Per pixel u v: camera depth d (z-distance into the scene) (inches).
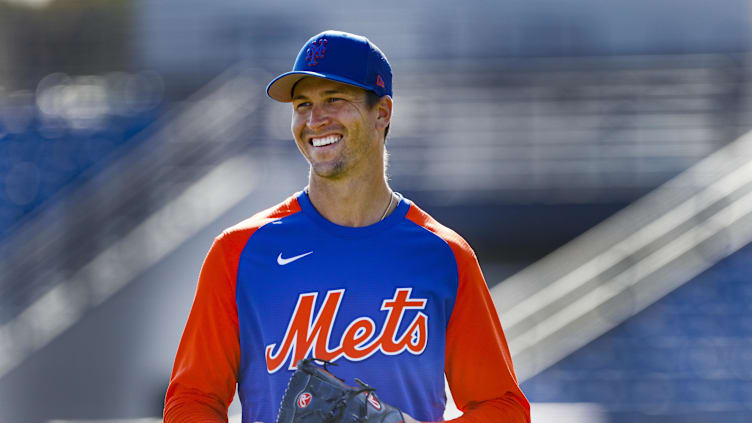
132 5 1779.0
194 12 1774.1
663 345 1051.9
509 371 298.8
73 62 1756.9
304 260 287.1
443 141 1332.4
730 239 1113.4
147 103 1589.6
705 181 1222.9
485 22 1739.7
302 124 292.7
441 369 291.4
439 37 1744.6
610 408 1000.9
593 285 1092.5
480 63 1637.6
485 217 1214.9
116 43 1768.0
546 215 1211.9
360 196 294.4
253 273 287.0
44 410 948.0
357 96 288.7
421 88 1425.9
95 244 1226.6
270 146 1334.9
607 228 1190.3
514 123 1362.0
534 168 1280.8
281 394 278.8
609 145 1336.1
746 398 1016.9
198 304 291.1
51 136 1470.2
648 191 1246.9
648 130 1357.0
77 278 1165.7
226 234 294.5
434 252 292.8
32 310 1133.1
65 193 1368.1
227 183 1262.3
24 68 1740.9
